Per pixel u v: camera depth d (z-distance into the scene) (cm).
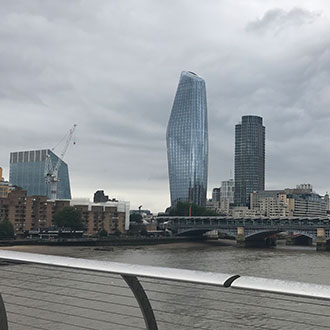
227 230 17775
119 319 2603
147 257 10388
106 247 14325
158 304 2389
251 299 3109
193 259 9794
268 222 19088
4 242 13862
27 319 2527
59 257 513
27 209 18262
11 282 4022
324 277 6350
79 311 2831
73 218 17612
